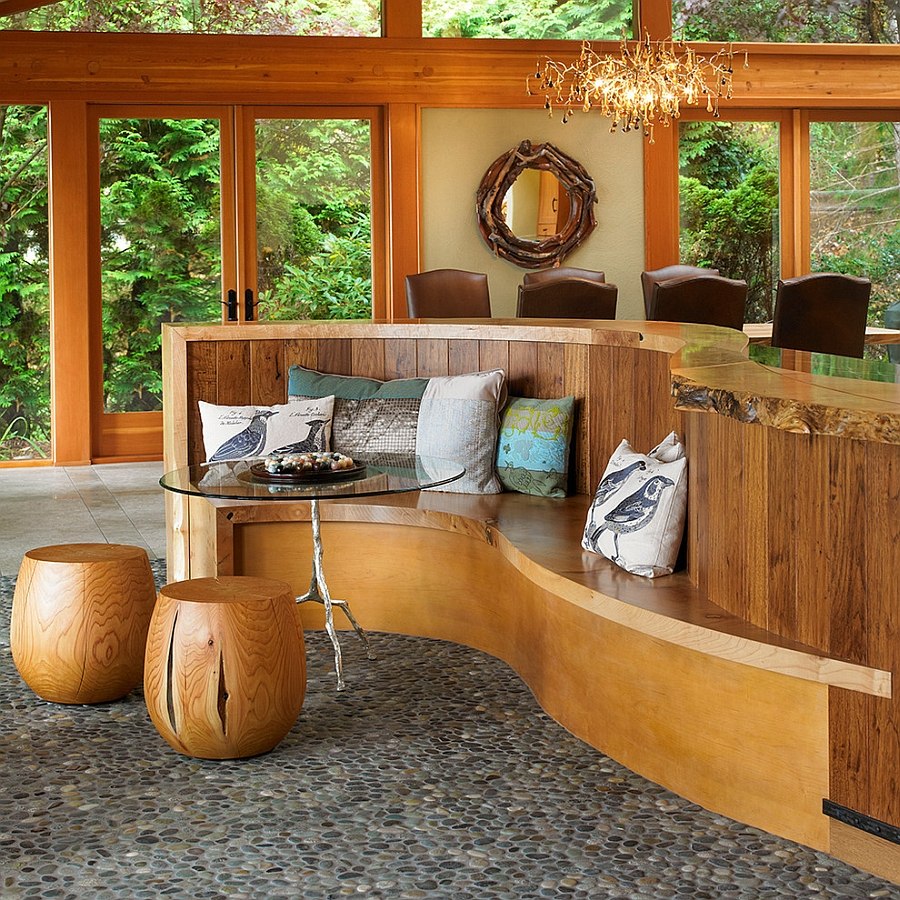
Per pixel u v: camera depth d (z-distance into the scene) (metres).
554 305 6.66
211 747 3.04
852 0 8.89
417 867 2.52
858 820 2.52
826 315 6.90
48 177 7.98
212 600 3.06
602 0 8.55
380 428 4.49
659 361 3.85
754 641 2.66
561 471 4.34
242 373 4.70
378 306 8.48
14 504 6.67
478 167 8.41
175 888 2.43
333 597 4.34
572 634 3.30
